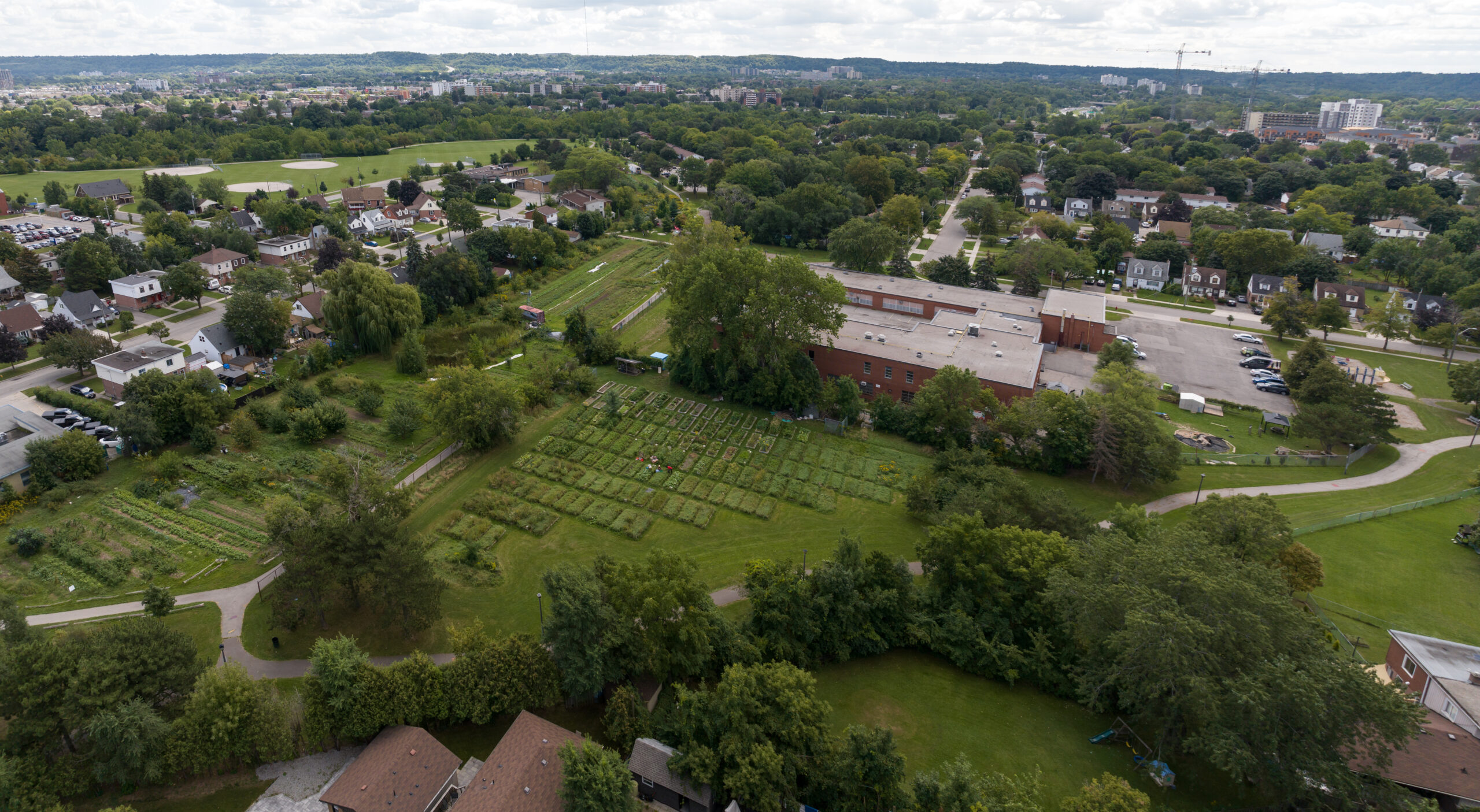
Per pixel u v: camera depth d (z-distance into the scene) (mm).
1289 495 83250
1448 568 71062
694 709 46062
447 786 44781
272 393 94438
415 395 95812
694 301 96000
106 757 43312
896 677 57219
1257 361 117250
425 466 81000
